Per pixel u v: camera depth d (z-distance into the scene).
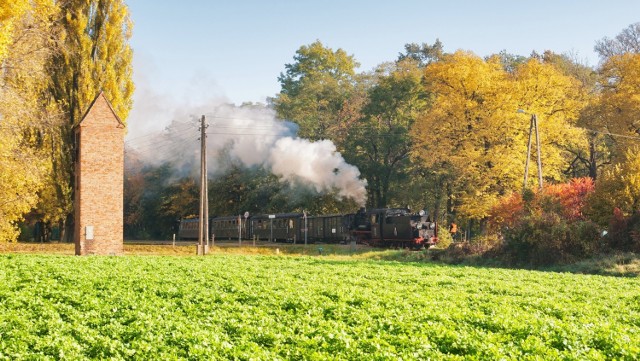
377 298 20.41
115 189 41.84
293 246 55.72
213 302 19.73
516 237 40.94
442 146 57.00
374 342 13.82
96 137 41.53
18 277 25.08
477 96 56.88
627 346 13.79
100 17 54.53
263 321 16.28
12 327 15.62
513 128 53.81
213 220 82.19
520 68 59.00
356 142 75.62
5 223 41.78
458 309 18.38
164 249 50.53
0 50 30.38
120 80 55.47
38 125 42.50
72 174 55.50
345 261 39.31
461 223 63.66
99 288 22.73
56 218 56.47
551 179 63.28
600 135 64.44
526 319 16.84
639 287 26.12
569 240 39.16
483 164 53.75
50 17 50.59
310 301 19.52
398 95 73.06
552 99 54.97
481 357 13.06
